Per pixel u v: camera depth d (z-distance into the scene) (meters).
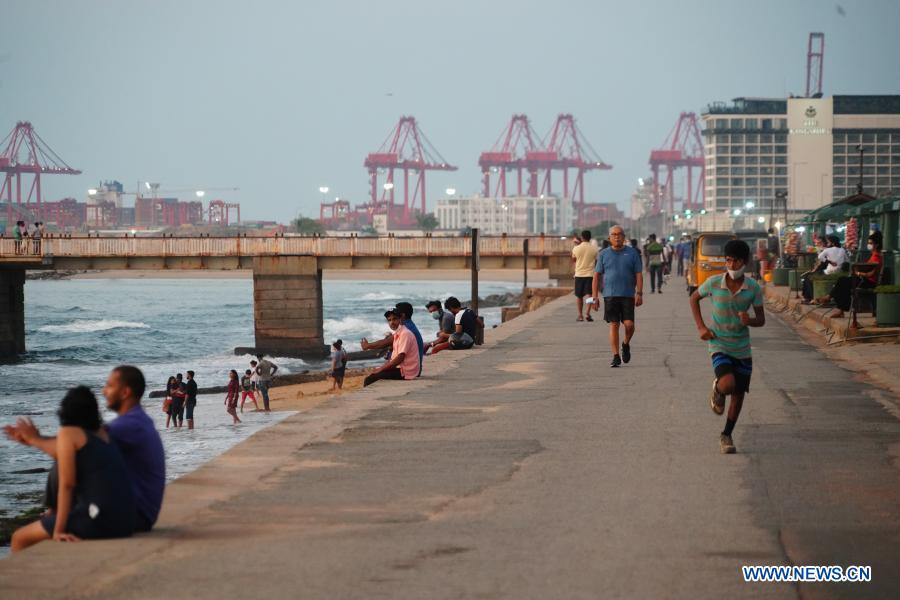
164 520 12.73
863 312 41.66
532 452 17.14
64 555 11.12
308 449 17.41
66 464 11.52
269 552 11.35
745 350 16.70
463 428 19.45
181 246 110.12
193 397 47.00
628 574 10.53
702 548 11.48
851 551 11.38
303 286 109.19
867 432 18.72
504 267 112.00
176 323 148.88
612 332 29.44
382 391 24.83
